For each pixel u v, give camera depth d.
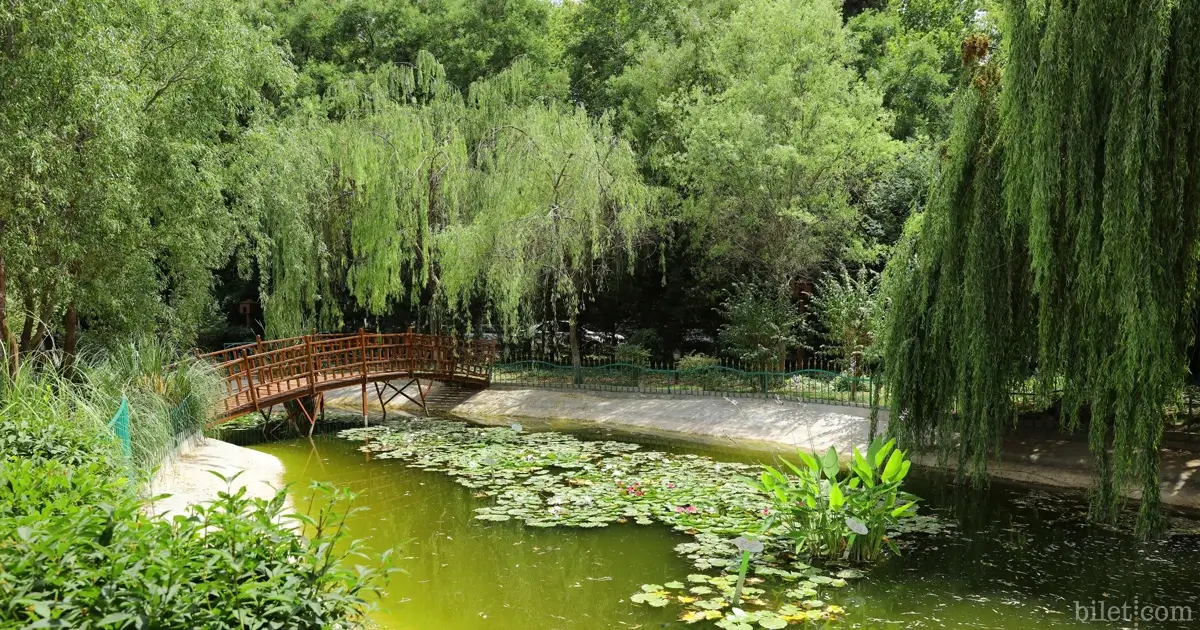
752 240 17.30
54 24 8.57
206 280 12.82
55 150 8.81
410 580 7.21
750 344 17.14
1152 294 7.37
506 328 16.84
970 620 6.18
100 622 2.69
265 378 14.45
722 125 15.91
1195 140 7.42
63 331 12.84
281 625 3.15
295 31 23.89
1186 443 10.44
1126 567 7.35
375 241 16.72
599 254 17.09
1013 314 9.52
